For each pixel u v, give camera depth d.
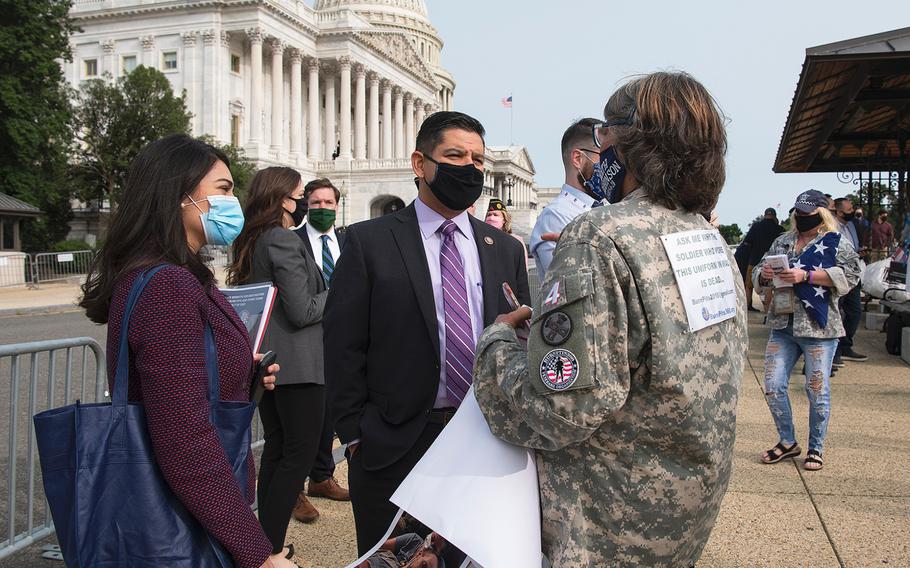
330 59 74.31
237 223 2.57
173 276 2.22
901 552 4.28
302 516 5.04
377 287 3.18
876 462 5.93
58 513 2.08
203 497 2.07
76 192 45.81
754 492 5.35
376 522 3.14
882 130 15.41
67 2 40.25
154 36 64.94
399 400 3.13
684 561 2.20
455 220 3.37
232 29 64.44
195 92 63.62
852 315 10.66
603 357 1.92
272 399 4.46
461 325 3.19
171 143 2.50
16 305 22.81
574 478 2.14
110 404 2.13
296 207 4.95
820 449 5.86
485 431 2.34
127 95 45.62
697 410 2.04
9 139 38.59
